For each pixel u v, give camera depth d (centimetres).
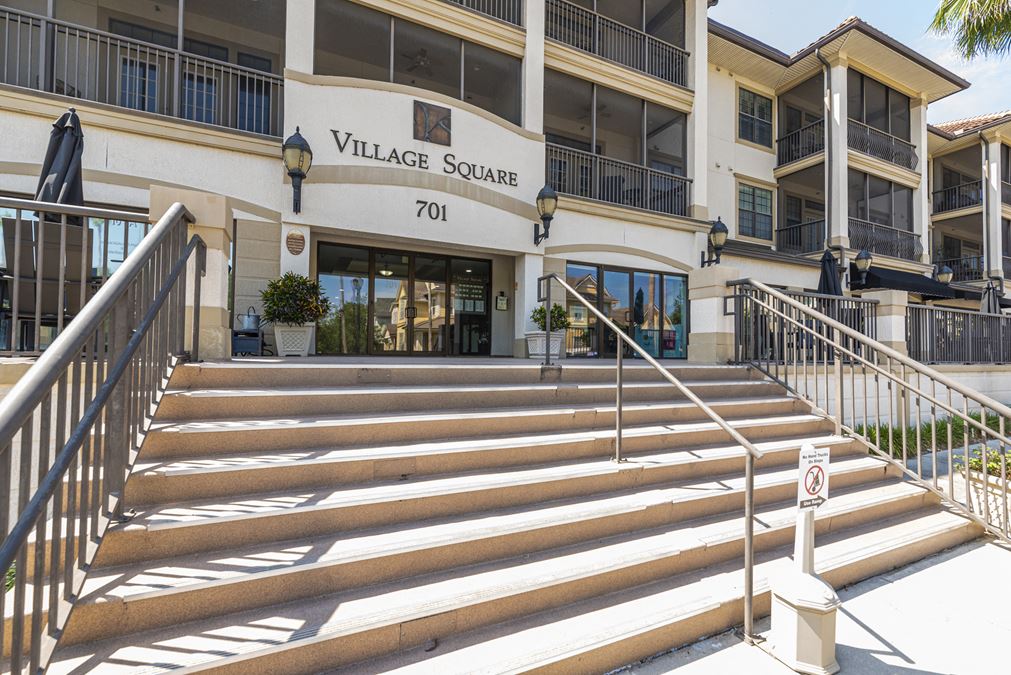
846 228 1384
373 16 895
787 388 594
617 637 234
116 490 234
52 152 499
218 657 184
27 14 639
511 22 1051
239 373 368
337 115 809
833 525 374
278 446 311
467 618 230
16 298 319
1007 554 382
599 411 425
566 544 293
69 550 177
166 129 709
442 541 256
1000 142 1820
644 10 1210
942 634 278
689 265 1186
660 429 428
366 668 204
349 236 861
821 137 1445
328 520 258
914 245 1609
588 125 1320
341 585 232
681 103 1220
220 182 743
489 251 991
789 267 1328
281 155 780
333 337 905
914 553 367
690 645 257
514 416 387
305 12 801
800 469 258
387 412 382
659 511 328
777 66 1445
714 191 1406
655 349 1162
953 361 871
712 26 1280
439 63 1048
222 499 263
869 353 745
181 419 318
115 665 177
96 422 204
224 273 421
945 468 534
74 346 172
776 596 253
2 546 130
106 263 346
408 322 974
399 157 853
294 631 200
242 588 212
